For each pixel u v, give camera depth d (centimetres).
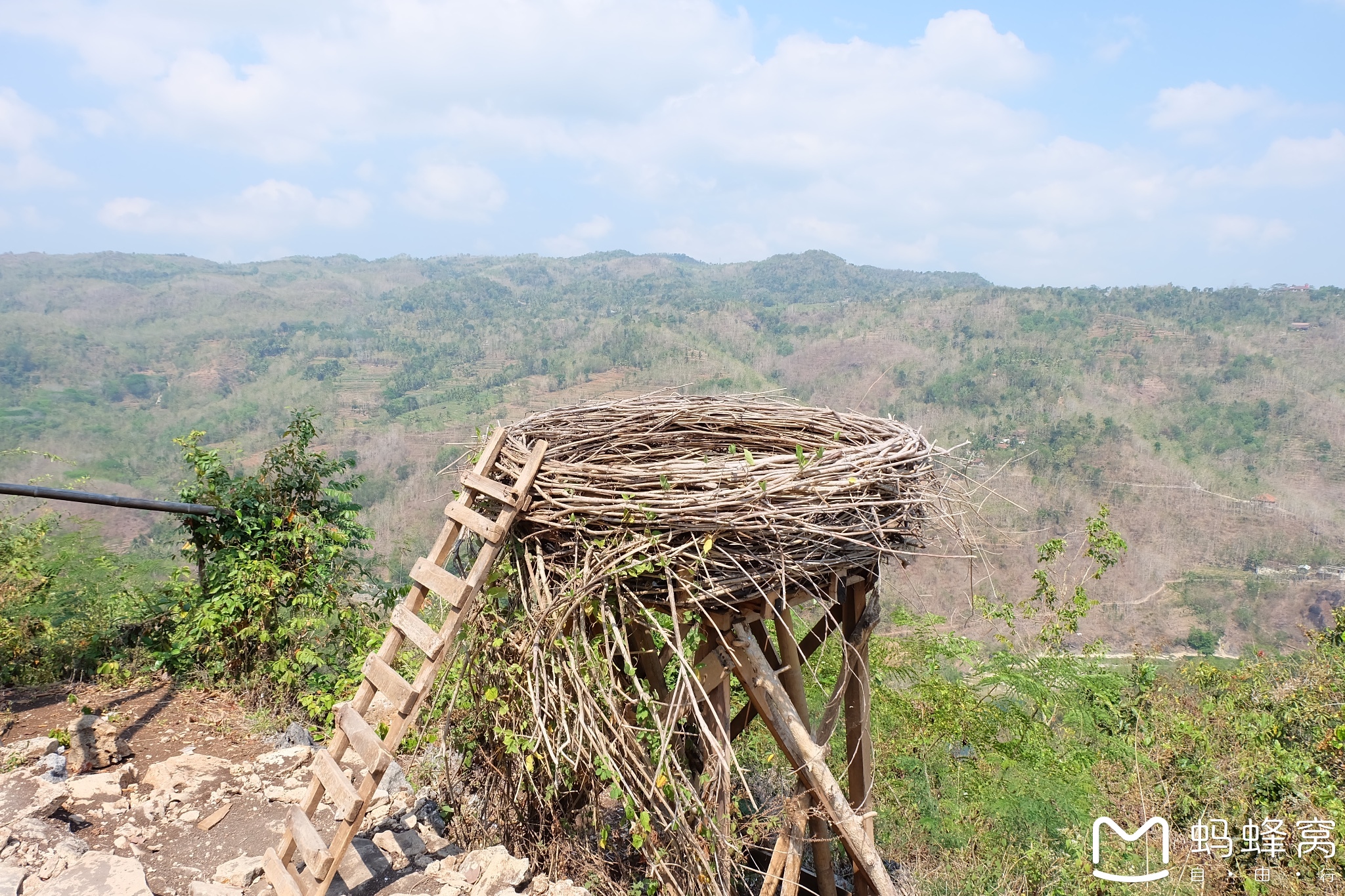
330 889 308
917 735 606
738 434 407
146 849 326
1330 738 764
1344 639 1059
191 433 543
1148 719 845
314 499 558
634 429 397
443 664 319
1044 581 872
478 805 371
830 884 405
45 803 332
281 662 486
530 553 319
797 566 307
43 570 548
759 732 569
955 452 390
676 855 305
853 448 341
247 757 420
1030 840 533
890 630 683
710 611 324
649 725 347
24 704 450
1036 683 708
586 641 297
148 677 505
